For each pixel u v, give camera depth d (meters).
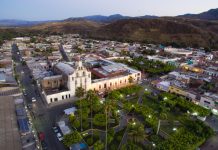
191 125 92.19
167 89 142.25
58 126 95.94
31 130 84.75
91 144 81.81
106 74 154.00
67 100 126.50
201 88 139.38
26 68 198.50
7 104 98.75
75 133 81.38
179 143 78.75
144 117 103.69
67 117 105.44
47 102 120.75
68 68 144.38
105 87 143.75
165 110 110.19
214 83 144.25
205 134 86.56
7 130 78.12
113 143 84.06
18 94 112.75
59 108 115.62
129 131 88.19
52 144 83.06
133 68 186.12
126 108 109.38
